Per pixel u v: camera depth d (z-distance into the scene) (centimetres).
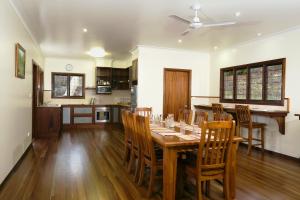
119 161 406
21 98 408
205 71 707
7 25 313
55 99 823
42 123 624
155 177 281
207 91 711
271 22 412
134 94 655
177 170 275
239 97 596
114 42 575
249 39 534
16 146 370
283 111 448
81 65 851
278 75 487
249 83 560
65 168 366
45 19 406
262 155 468
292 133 445
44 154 448
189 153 289
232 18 391
